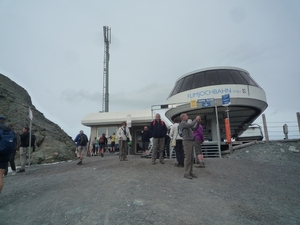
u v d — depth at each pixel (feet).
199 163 27.48
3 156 14.73
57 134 63.16
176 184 18.93
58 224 11.89
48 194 16.72
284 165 29.48
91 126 76.74
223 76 49.73
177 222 11.91
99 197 15.42
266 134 39.99
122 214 12.66
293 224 12.54
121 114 74.84
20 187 19.85
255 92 49.06
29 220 12.51
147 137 41.39
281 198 16.78
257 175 23.43
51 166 36.76
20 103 63.87
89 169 26.94
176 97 52.90
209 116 56.85
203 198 15.78
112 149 66.08
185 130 21.80
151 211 13.05
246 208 14.37
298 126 38.86
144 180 19.63
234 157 37.42
